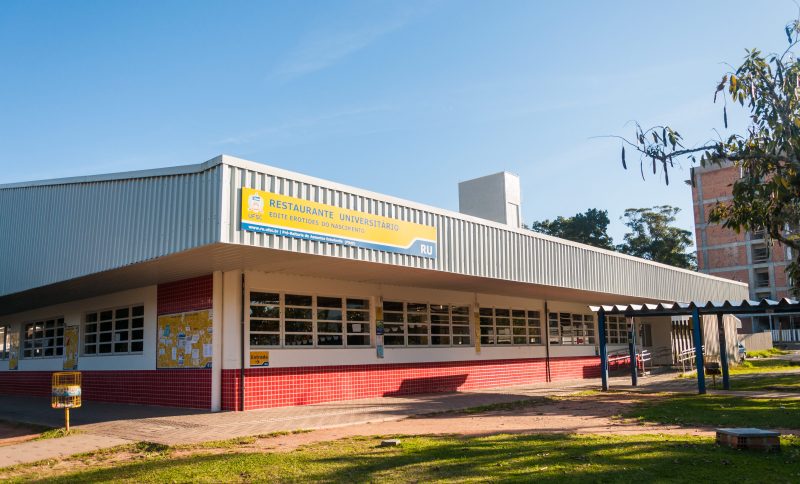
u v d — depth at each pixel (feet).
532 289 69.72
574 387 71.10
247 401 49.39
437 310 68.39
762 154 38.58
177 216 41.68
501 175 78.95
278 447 32.73
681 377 83.20
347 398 57.00
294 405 52.39
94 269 49.21
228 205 38.68
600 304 93.61
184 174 41.86
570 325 89.04
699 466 24.62
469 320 72.23
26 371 76.07
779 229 50.70
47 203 57.57
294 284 54.44
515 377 76.54
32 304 71.31
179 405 52.42
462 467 25.66
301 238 42.14
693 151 37.91
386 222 48.19
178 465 28.12
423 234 51.21
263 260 45.62
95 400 62.64
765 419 39.27
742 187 40.24
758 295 215.10
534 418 43.16
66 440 37.22
